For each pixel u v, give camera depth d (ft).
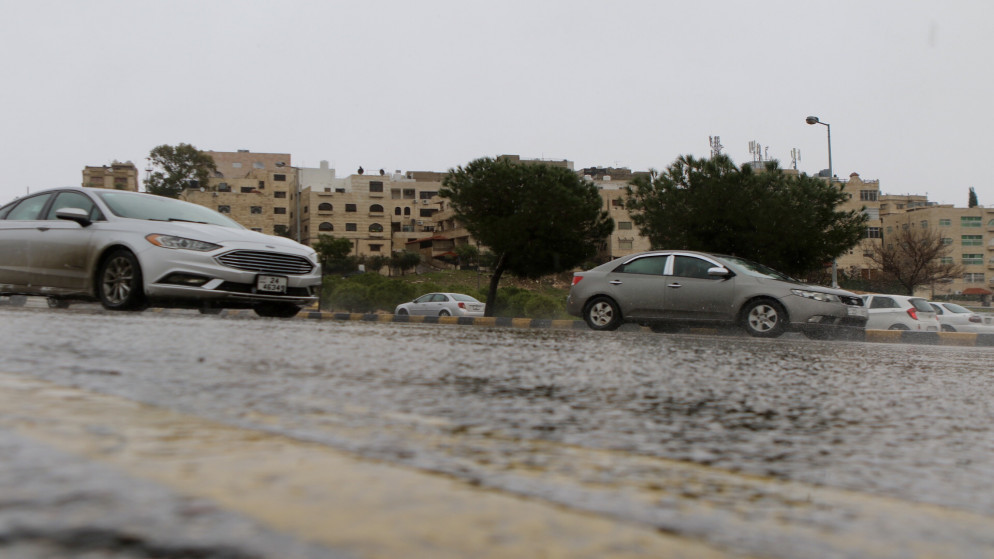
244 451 3.58
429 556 2.04
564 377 9.90
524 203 85.35
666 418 6.69
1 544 1.95
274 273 24.75
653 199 64.49
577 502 3.06
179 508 2.38
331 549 2.02
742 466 4.49
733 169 62.44
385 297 98.58
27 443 3.43
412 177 329.72
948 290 265.54
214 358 9.82
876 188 273.75
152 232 23.67
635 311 34.55
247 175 300.61
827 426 6.56
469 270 257.55
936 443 5.77
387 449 4.26
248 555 1.92
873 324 56.80
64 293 25.54
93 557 1.87
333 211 286.46
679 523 2.82
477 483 3.30
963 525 3.05
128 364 8.52
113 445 3.53
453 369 10.21
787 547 2.59
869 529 2.92
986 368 14.93
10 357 8.63
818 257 62.90
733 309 32.78
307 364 9.78
